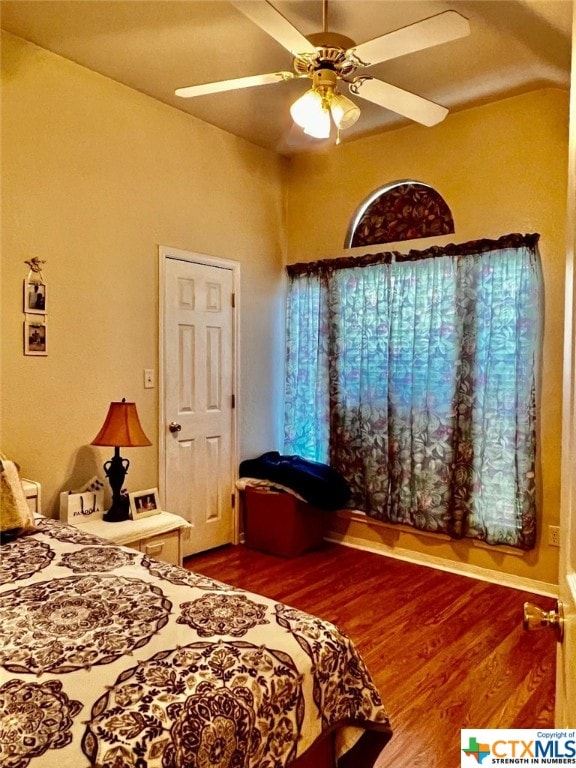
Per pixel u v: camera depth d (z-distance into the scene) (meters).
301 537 3.81
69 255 3.00
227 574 3.45
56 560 1.87
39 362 2.89
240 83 2.29
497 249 3.27
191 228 3.65
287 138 3.96
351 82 2.23
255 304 4.14
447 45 2.68
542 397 3.20
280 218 4.33
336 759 1.47
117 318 3.24
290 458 4.05
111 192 3.19
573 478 0.87
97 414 3.15
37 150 2.85
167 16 2.51
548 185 3.16
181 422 3.62
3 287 2.74
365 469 3.87
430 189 3.69
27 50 2.78
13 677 1.17
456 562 3.54
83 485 3.09
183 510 3.66
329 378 4.02
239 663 1.27
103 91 3.12
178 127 3.54
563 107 3.12
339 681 1.43
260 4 1.79
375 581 3.36
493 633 2.70
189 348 3.67
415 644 2.59
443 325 3.50
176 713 1.10
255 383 4.16
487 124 3.38
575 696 0.80
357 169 3.98
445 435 3.50
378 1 2.35
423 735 1.95
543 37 2.55
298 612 1.56
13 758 0.96
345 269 3.97
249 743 1.17
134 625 1.41
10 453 2.79
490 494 3.32
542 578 3.21
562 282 3.12
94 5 2.43
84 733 1.03
